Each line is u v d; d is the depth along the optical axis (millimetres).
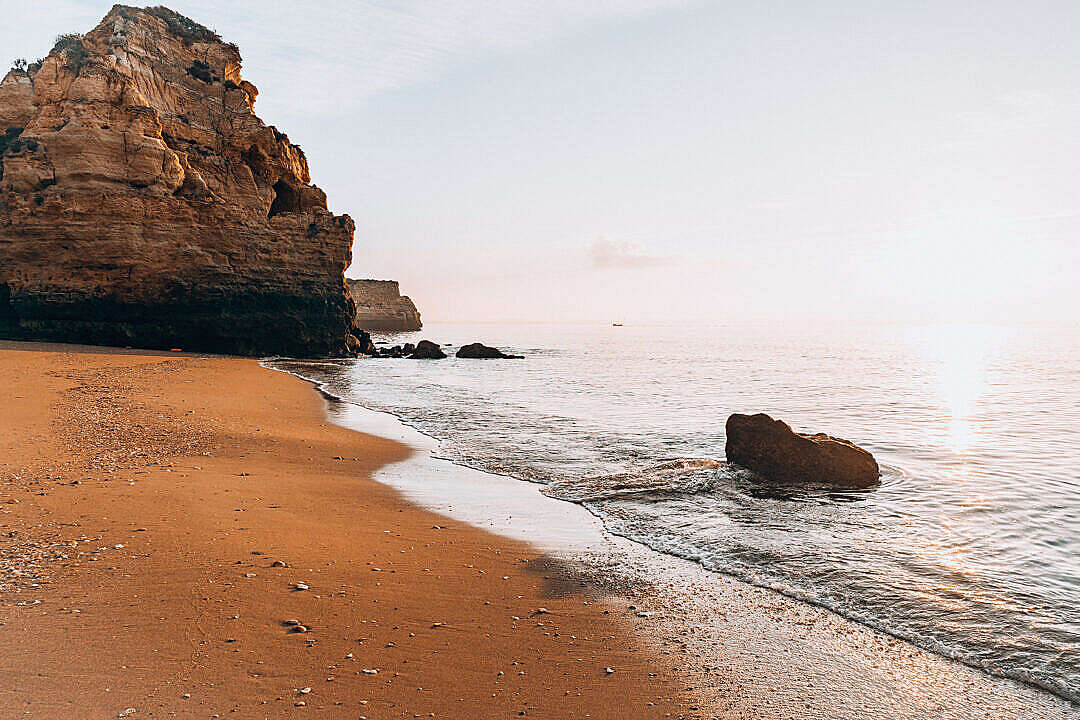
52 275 44656
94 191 44469
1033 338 145625
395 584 8234
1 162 46156
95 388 24891
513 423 22812
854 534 10812
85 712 5098
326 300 58688
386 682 5871
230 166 53750
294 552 9062
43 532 9117
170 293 48438
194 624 6719
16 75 49000
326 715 5281
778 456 14688
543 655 6566
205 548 8914
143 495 11242
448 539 10281
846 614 7770
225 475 13391
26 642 6129
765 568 9258
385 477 14578
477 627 7148
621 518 11625
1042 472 15711
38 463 13039
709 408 28141
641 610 7773
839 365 60375
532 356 72062
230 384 31109
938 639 7148
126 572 7930
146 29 52062
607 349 91188
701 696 5891
